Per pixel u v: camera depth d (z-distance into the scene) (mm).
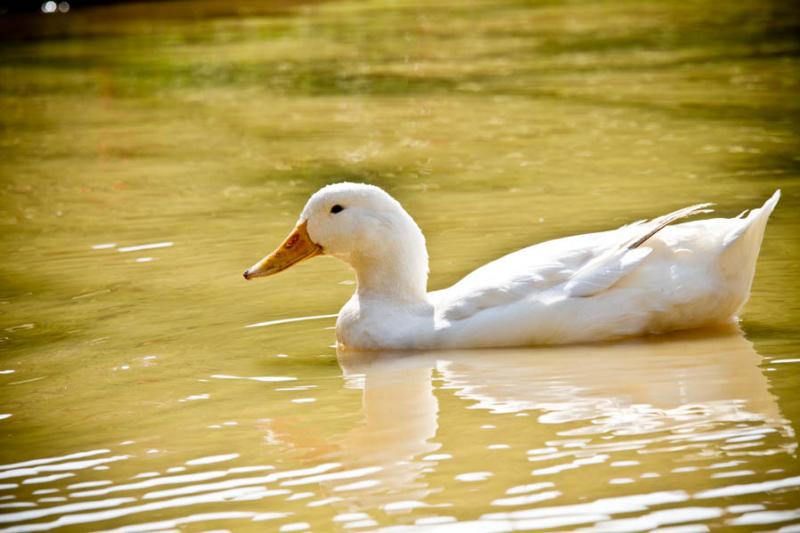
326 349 11172
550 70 28656
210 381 10336
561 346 10750
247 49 35031
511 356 10547
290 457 8578
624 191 16844
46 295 13305
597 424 8805
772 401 9078
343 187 11453
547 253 11070
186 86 29141
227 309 12445
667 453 8195
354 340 11133
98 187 19062
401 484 8000
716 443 8320
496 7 43312
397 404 9547
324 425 9172
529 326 10734
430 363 10531
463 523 7383
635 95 24719
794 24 34562
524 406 9289
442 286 12734
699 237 10836
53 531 7625
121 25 42406
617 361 10211
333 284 13164
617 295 10711
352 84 28250
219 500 7945
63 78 31125
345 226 11344
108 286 13523
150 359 11000
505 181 17969
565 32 35594
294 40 36562
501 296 10906
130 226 16359
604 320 10688
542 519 7363
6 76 31906
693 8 40125
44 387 10367
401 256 11320
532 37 34844
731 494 7523
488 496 7723
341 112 24828
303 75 29891
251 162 20438
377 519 7516
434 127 22703
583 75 27609
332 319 12031
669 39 33031
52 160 21438
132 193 18500
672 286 10688
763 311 11398
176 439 9039
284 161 20391
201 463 8562
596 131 21391
